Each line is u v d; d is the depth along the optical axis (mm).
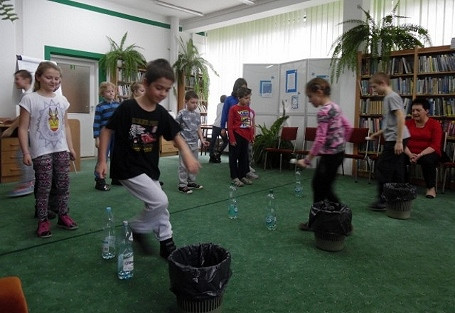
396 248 2584
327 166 2773
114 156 2061
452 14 5539
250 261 2305
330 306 1762
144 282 1974
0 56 5285
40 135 2570
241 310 1709
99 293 1847
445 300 1836
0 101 5336
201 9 8375
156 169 2154
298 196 4219
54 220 3094
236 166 4848
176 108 8797
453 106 5008
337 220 2445
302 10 7555
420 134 4547
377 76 3516
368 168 5656
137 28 8203
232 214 3301
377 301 1816
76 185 4605
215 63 9484
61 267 2158
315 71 6508
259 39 8414
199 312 1523
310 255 2424
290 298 1834
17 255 2330
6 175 4734
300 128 6809
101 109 4285
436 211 3684
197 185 4582
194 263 1739
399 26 5402
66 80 7242
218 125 7125
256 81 7355
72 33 7082
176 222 3117
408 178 4844
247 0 7508
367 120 5738
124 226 2250
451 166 4469
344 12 5992
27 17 6461
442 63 5027
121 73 7652
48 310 1678
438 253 2500
